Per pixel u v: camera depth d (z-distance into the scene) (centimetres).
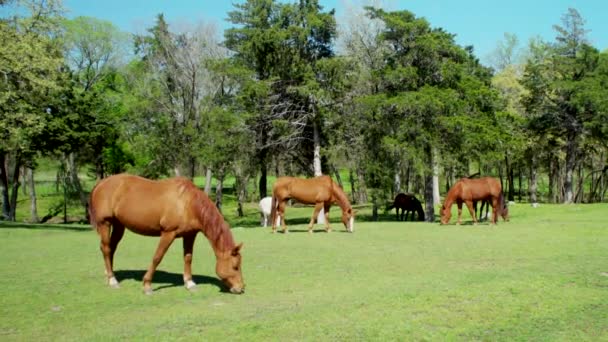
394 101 2645
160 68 3906
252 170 3197
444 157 2739
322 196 1889
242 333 632
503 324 679
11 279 992
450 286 881
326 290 891
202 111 3547
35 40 2309
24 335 642
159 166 4059
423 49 2798
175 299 840
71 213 4888
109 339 614
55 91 2723
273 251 1395
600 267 1068
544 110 4494
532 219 2508
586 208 3030
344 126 2995
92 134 3203
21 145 2548
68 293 876
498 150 2789
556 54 4559
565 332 652
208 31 3847
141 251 1420
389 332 638
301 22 2972
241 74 2891
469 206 2219
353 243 1573
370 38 3181
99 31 4431
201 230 895
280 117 3016
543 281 909
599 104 3941
